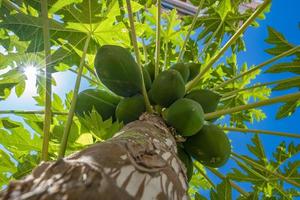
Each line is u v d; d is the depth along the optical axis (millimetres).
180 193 580
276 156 1452
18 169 1100
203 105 984
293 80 1218
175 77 917
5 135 1173
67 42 1138
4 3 990
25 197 418
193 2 1753
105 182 461
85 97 1042
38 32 1036
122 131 709
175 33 1625
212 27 1731
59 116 1338
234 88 1712
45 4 871
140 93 964
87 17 1059
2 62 1122
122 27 1189
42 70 1108
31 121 1165
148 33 1702
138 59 1016
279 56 1132
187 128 849
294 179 1417
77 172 459
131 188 487
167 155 626
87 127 982
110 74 936
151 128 744
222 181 1134
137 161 526
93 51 1192
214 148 885
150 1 1669
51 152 1121
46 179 448
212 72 1684
